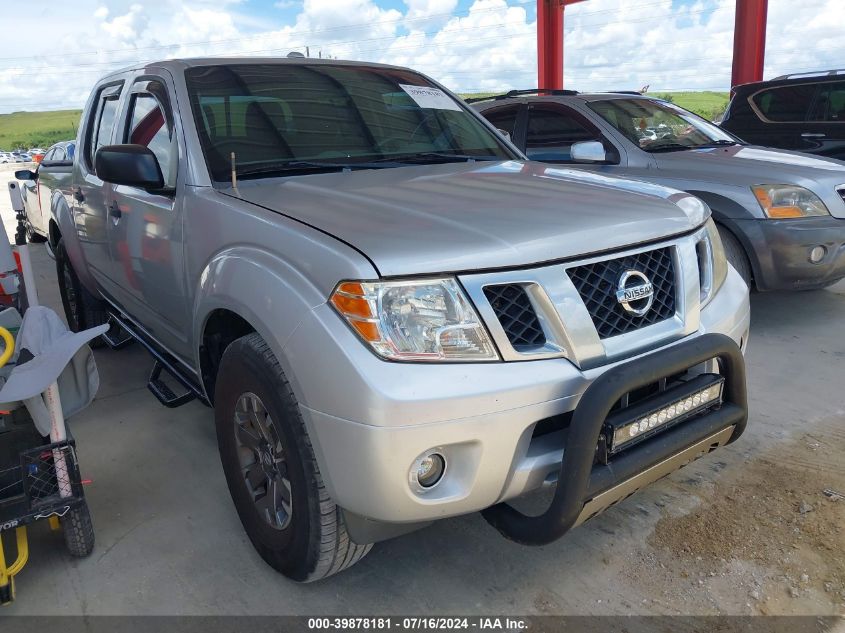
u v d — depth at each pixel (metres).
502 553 2.45
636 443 1.96
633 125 5.27
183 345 2.94
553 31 15.23
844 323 4.70
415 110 3.38
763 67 11.80
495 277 1.86
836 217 4.30
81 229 4.04
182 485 2.98
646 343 2.06
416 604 2.21
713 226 2.55
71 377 2.42
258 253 2.13
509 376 1.81
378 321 1.77
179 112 2.82
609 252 2.05
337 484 1.85
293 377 1.88
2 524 2.18
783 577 2.26
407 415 1.71
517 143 5.62
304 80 3.21
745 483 2.81
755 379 3.82
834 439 3.13
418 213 2.13
